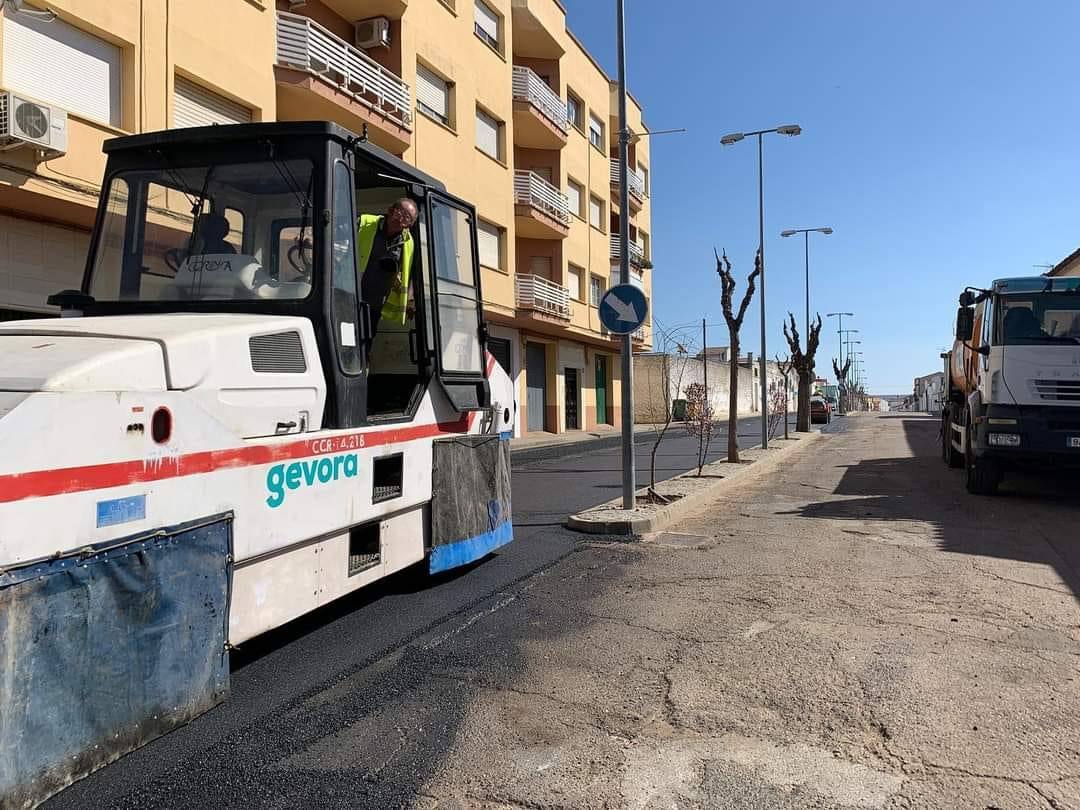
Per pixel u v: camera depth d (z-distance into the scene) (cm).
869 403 14300
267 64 1482
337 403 459
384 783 324
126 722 309
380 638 509
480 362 670
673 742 362
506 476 718
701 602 596
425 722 383
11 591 263
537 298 2827
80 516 288
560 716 391
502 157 2625
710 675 444
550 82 3130
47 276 1199
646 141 4322
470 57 2373
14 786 265
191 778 325
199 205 483
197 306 466
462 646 495
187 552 338
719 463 1677
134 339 348
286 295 457
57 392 285
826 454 2108
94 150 1153
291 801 309
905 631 521
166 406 327
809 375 3219
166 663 328
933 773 331
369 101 1802
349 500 462
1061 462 1070
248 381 389
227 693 363
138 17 1217
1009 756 346
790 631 523
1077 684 428
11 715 264
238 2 1409
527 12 2777
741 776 330
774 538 850
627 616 560
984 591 622
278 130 469
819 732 371
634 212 4134
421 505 571
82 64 1156
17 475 266
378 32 1962
